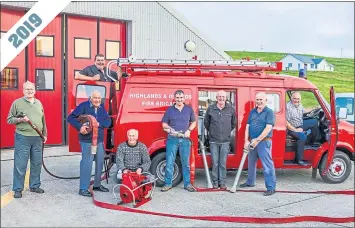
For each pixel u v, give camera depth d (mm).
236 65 8008
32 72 11359
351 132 8352
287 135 8336
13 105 6930
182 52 13250
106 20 12336
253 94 8055
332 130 8016
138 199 6723
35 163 7254
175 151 7500
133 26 12508
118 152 6984
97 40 12234
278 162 8086
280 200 7109
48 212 6305
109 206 6512
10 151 10898
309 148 8422
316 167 8211
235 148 8023
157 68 7910
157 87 7812
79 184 7898
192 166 7594
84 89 7746
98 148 7328
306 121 8797
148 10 12719
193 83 7898
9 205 6617
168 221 5961
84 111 7195
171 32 13062
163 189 7512
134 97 7770
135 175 6734
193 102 7867
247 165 8094
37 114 7055
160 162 7797
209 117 7688
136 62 7844
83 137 7137
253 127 7523
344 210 6582
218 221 6012
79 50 12023
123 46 12625
